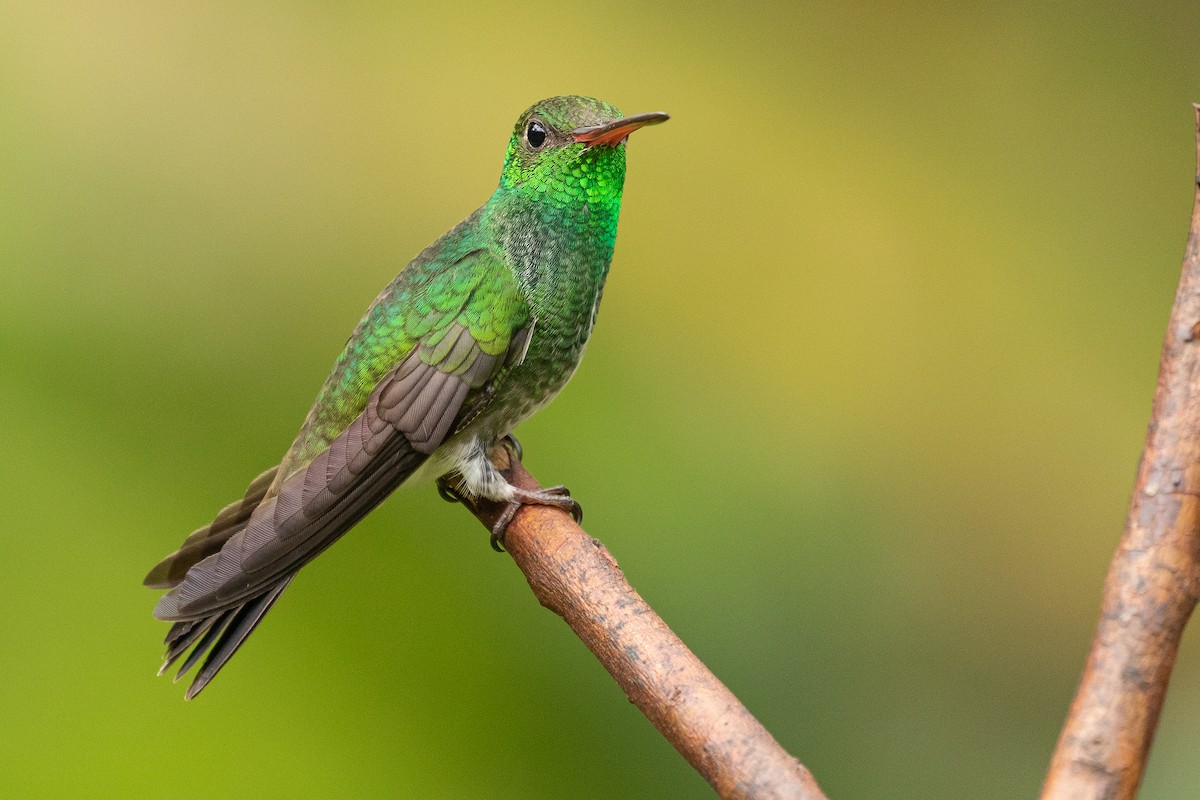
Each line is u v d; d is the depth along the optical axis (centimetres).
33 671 761
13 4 1054
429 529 847
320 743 780
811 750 866
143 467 826
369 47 1198
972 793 894
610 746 800
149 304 909
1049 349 1195
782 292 1216
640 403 980
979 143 1336
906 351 1190
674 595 878
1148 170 1309
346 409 691
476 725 801
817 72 1366
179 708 773
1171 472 313
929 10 1402
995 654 1003
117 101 1044
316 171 1106
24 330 847
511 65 1262
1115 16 1383
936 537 1070
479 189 1161
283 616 816
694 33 1369
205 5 1121
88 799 739
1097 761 299
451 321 683
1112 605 311
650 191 1273
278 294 980
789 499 951
